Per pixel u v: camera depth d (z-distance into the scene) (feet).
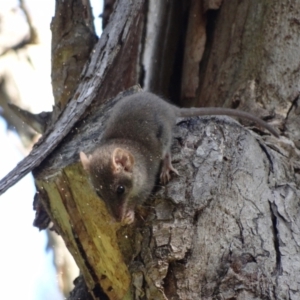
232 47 46.70
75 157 37.14
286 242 33.12
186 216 32.78
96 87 39.34
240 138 36.83
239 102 44.21
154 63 51.03
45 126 48.75
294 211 34.91
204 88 47.88
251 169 35.60
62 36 47.93
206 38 49.11
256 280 31.37
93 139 39.32
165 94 51.80
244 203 34.17
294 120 42.27
